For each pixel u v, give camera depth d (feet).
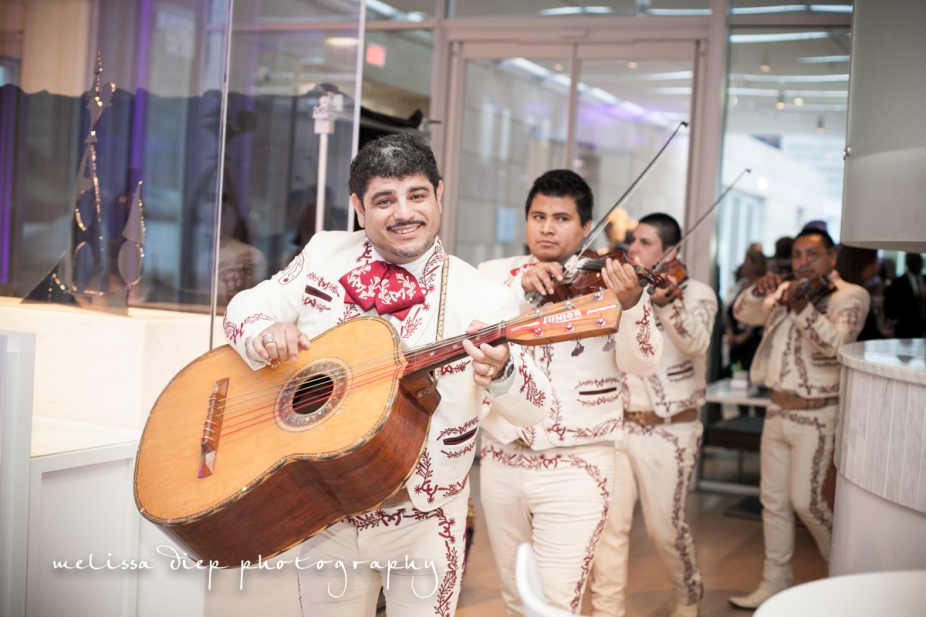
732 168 16.88
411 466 4.67
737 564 12.25
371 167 5.03
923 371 6.03
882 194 7.36
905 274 15.25
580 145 18.13
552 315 4.55
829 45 16.20
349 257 5.47
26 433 5.64
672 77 17.34
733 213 16.93
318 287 5.44
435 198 5.21
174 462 4.90
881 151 7.38
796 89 16.46
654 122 17.47
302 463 4.52
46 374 7.07
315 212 8.16
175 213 7.22
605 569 9.15
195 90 7.08
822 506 10.93
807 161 16.48
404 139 5.13
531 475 7.07
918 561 6.05
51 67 7.48
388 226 5.06
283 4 7.66
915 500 6.05
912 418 6.12
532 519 7.36
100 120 7.32
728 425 16.52
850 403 7.16
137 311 7.20
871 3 7.56
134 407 6.79
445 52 18.75
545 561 7.04
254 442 4.75
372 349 4.86
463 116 18.99
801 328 10.84
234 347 5.25
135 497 4.83
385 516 5.19
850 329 11.56
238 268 7.60
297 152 7.92
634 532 13.82
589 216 7.79
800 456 10.99
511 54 18.44
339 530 5.30
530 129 18.47
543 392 5.17
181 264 7.23
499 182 18.78
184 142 7.13
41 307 7.29
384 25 19.08
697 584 9.77
